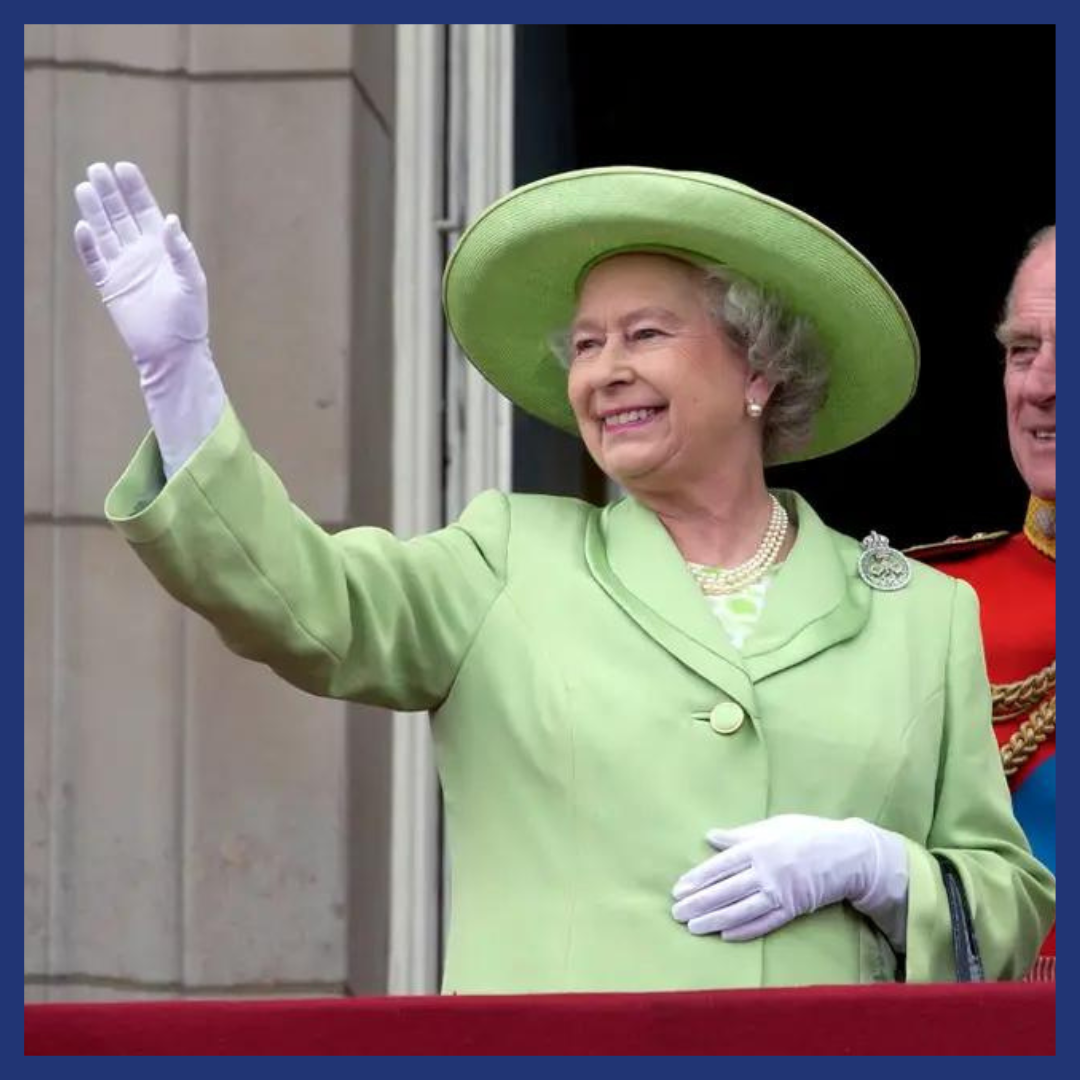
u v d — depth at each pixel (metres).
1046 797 18.67
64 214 21.17
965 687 16.08
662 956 15.21
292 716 20.83
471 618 15.77
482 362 16.92
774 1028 14.49
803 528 16.22
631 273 15.91
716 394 15.91
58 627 20.84
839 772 15.59
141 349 14.95
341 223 21.31
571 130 24.48
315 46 21.47
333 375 21.22
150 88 21.36
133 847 20.72
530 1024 14.57
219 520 14.95
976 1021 14.49
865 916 15.62
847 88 25.52
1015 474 25.31
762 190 25.67
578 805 15.40
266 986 20.64
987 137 25.53
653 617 15.69
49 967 20.62
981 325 25.45
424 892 21.44
